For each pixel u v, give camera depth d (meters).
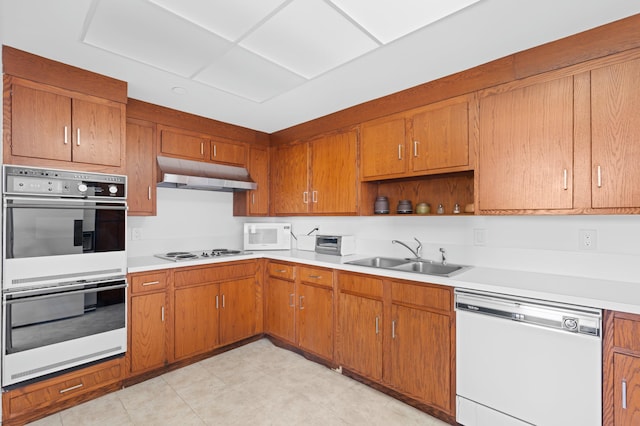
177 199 3.28
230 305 2.99
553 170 1.81
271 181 3.70
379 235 3.04
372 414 2.05
